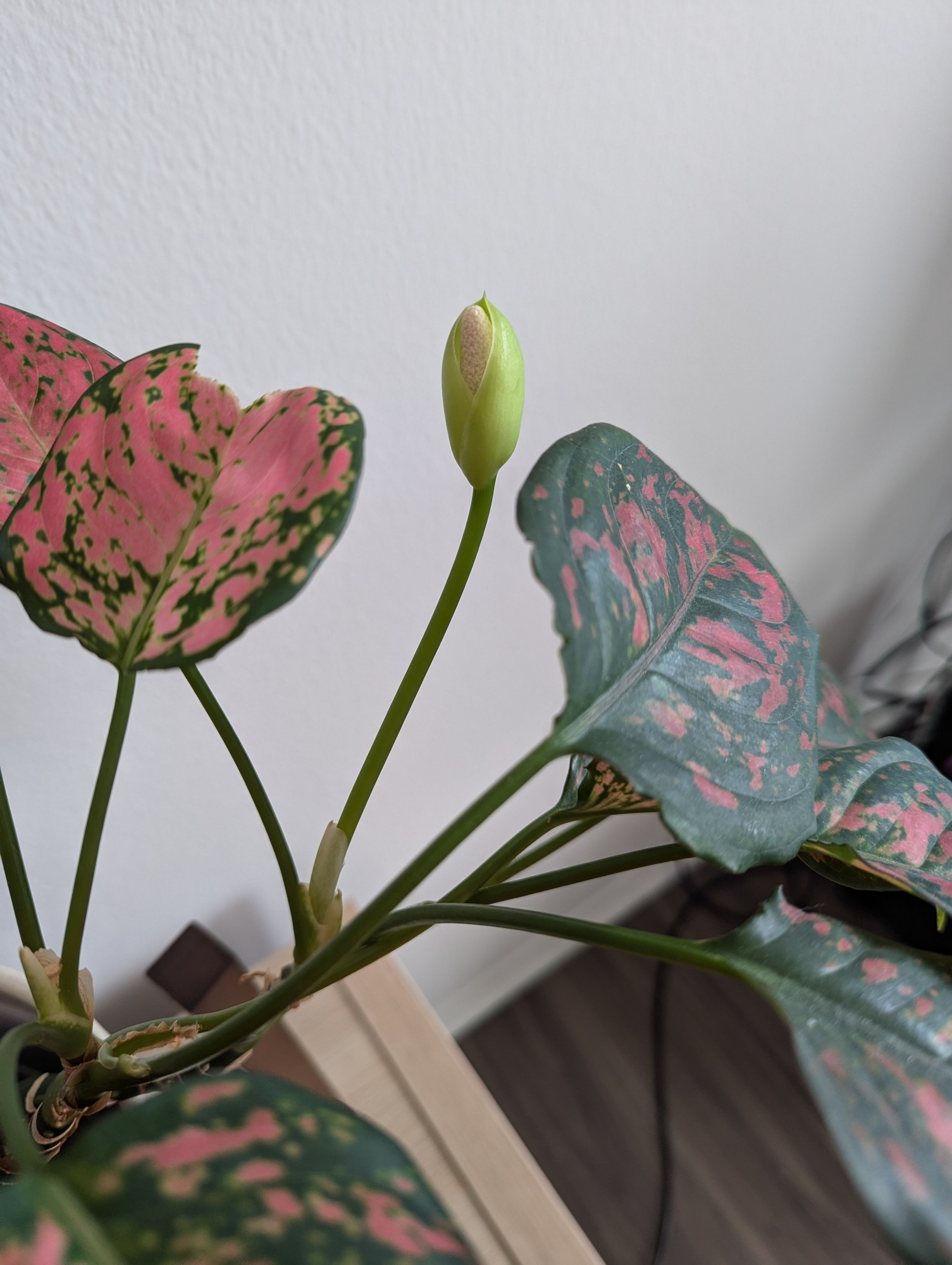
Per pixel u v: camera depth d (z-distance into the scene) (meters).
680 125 0.43
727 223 0.49
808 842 0.28
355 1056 0.49
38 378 0.29
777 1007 0.20
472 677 0.59
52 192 0.31
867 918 0.92
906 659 1.00
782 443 0.67
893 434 0.76
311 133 0.34
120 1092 0.26
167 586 0.21
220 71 0.31
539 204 0.41
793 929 0.22
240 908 0.56
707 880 1.00
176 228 0.33
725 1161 0.86
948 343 0.72
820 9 0.44
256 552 0.19
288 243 0.36
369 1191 0.17
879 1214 0.18
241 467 0.22
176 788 0.47
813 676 0.25
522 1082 0.90
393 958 0.53
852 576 0.87
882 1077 0.20
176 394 0.23
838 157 0.51
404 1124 0.47
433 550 0.50
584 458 0.23
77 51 0.29
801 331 0.59
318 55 0.33
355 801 0.26
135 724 0.43
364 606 0.49
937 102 0.53
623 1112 0.88
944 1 0.48
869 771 0.30
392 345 0.41
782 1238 0.82
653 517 0.25
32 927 0.27
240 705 0.47
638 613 0.22
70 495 0.23
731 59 0.43
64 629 0.22
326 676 0.50
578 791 0.27
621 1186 0.84
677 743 0.21
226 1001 0.50
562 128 0.40
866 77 0.49
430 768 0.62
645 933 0.22
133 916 0.50
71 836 0.44
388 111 0.35
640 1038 0.93
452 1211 0.44
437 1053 0.49
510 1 0.35
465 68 0.36
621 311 0.48
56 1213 0.16
